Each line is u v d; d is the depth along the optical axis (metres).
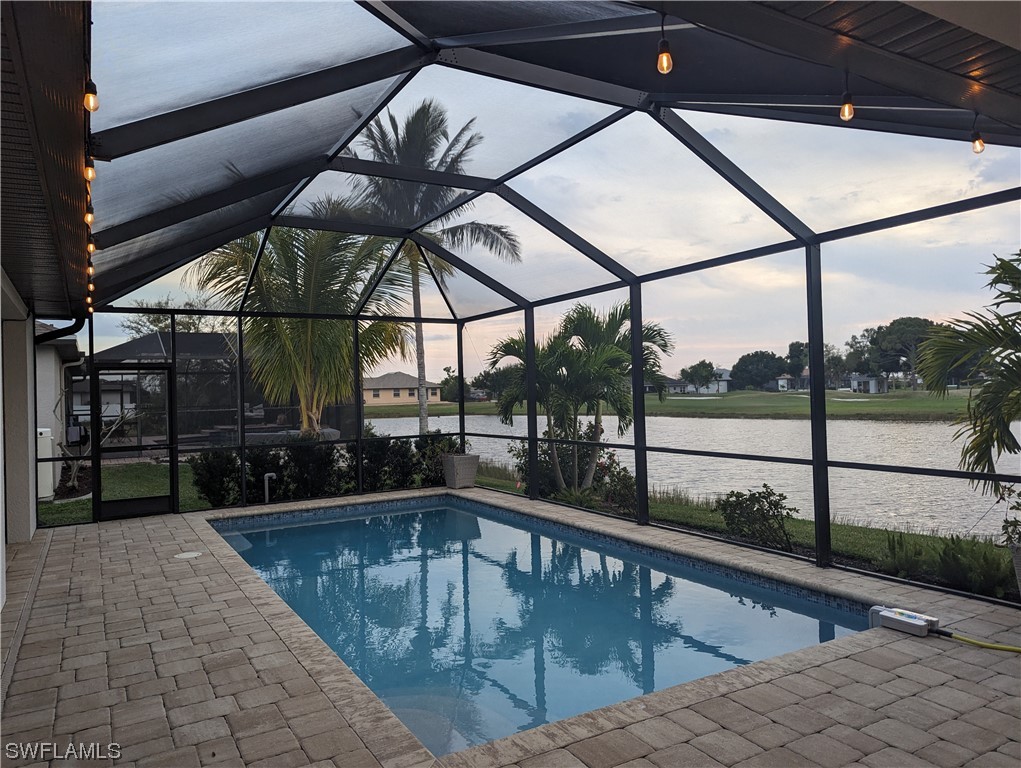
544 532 8.90
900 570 5.55
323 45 3.85
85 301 6.96
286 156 5.83
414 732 3.84
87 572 6.43
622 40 3.81
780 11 2.13
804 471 6.83
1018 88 2.71
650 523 8.09
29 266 5.24
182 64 3.35
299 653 4.39
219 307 9.88
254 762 3.06
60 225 4.04
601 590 6.43
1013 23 2.11
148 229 5.75
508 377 11.20
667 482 8.40
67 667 4.19
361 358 11.23
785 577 5.74
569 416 10.05
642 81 4.59
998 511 4.97
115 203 5.03
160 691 3.83
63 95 2.31
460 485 11.34
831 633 5.01
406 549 8.32
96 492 9.05
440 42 4.40
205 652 4.41
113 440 9.28
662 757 3.00
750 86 4.28
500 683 4.52
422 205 8.04
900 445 5.64
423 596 6.50
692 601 5.95
